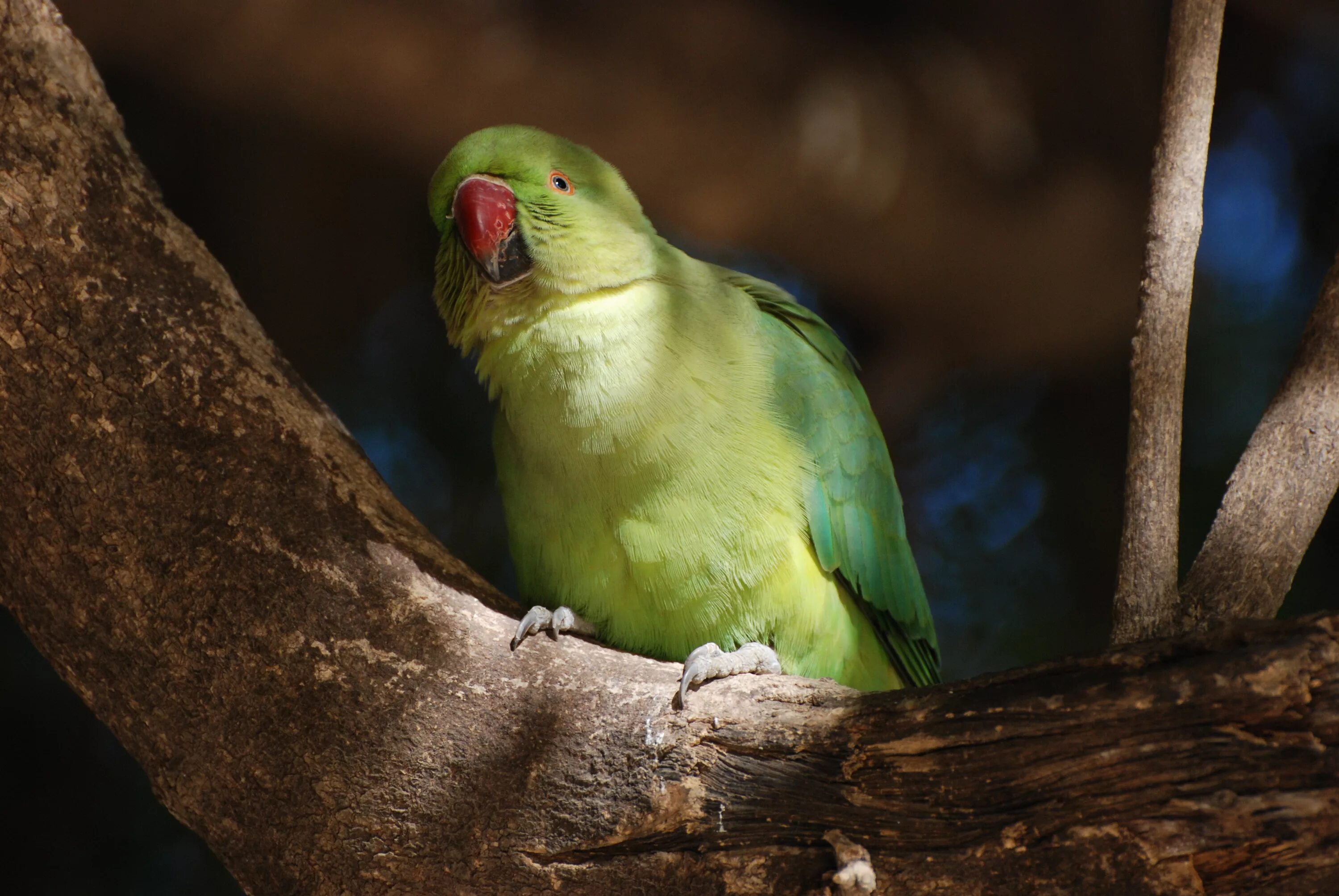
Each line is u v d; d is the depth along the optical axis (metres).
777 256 16.25
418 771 5.88
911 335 16.50
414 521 6.65
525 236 7.38
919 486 15.24
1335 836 4.76
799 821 5.52
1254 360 13.77
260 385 6.36
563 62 14.07
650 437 7.20
